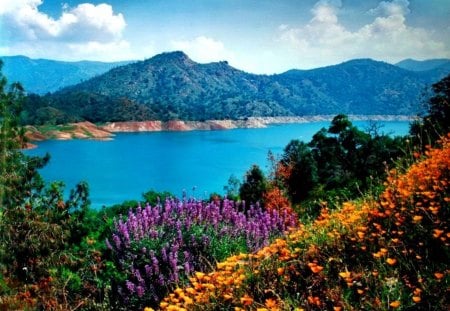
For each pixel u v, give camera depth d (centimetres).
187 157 16950
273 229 753
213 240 615
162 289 538
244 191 1551
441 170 479
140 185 11531
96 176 12562
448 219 394
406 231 400
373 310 304
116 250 631
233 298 375
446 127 770
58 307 579
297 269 397
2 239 730
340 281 362
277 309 332
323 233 445
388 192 488
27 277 702
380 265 350
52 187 850
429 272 334
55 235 756
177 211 707
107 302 574
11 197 808
